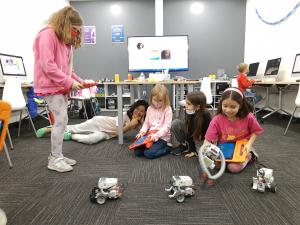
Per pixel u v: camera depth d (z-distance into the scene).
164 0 5.43
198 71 5.59
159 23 5.43
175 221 1.03
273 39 4.40
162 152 1.93
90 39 5.59
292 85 3.64
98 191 1.21
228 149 1.59
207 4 5.42
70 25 1.57
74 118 4.20
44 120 3.96
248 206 1.15
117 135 2.59
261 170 1.33
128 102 4.92
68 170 1.62
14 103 2.28
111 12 5.50
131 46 4.96
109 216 1.07
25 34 3.96
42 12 4.52
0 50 3.32
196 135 1.89
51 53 1.51
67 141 2.46
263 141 2.46
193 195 1.26
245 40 5.49
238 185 1.38
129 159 1.88
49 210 1.13
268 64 4.27
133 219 1.04
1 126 0.67
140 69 5.02
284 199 1.22
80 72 5.69
